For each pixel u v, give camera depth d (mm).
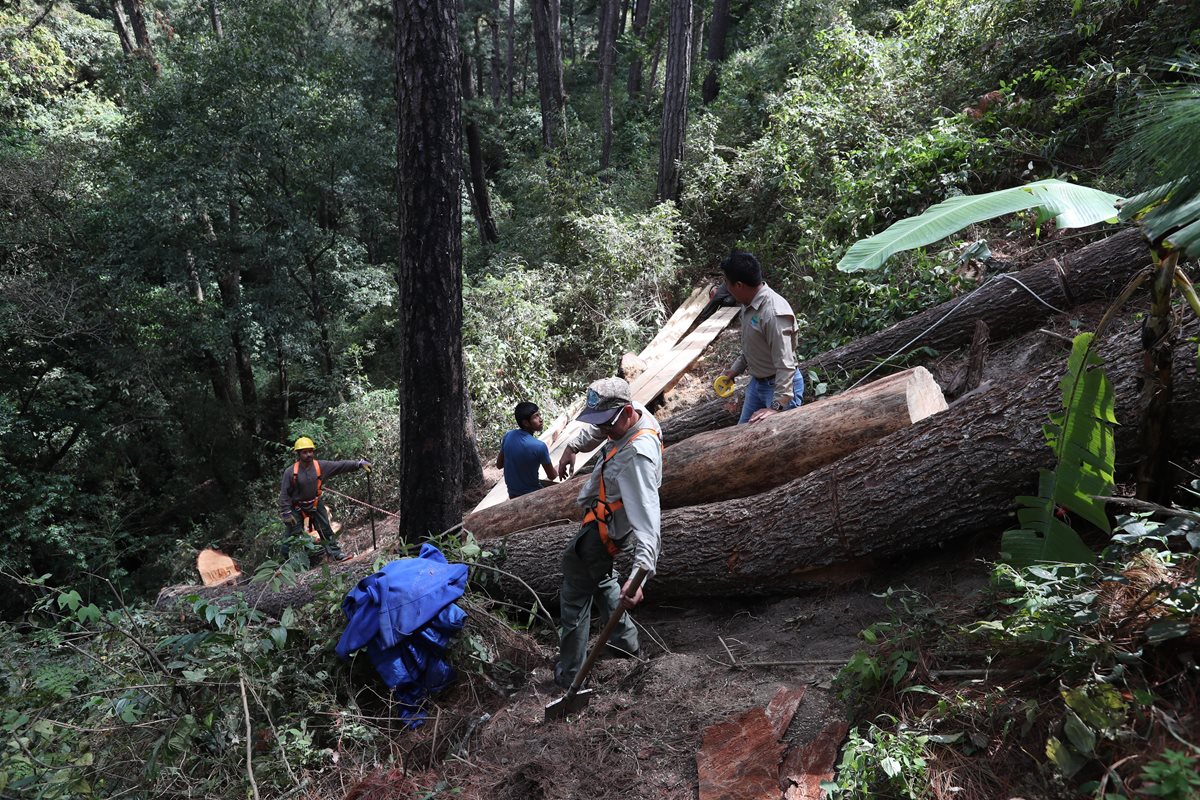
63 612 5195
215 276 13445
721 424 6566
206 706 3594
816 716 2949
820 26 14148
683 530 4285
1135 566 2650
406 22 4793
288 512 7176
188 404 14227
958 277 6523
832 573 3945
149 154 13039
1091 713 2162
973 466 3480
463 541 5258
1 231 13203
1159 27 7262
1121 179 5961
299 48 13438
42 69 19375
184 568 10305
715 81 18547
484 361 9680
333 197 13875
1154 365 2945
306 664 3990
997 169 7496
